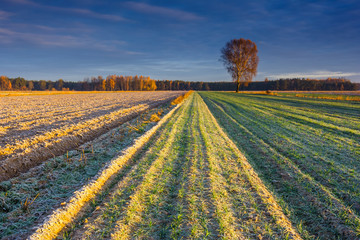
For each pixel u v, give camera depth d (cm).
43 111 2195
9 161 764
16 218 519
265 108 2880
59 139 1041
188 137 1305
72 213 531
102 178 703
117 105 2881
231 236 463
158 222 515
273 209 571
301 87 14838
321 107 2903
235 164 888
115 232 464
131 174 758
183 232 477
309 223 538
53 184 695
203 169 819
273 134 1409
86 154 980
